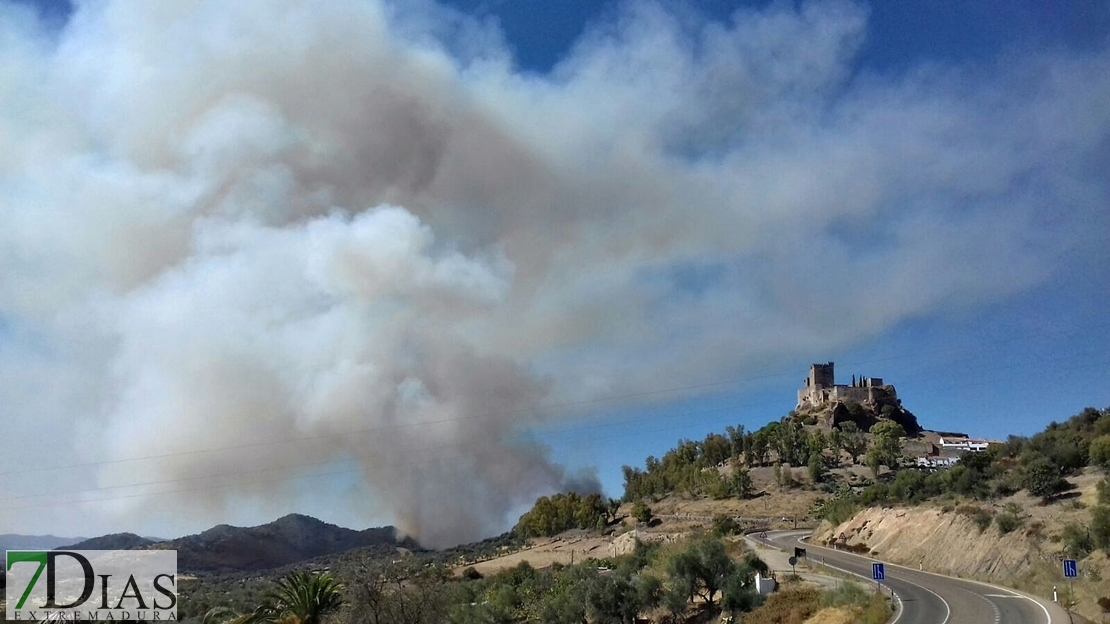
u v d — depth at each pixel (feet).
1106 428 269.44
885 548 249.14
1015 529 194.70
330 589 154.10
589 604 192.03
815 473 522.06
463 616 187.73
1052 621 121.19
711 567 189.88
